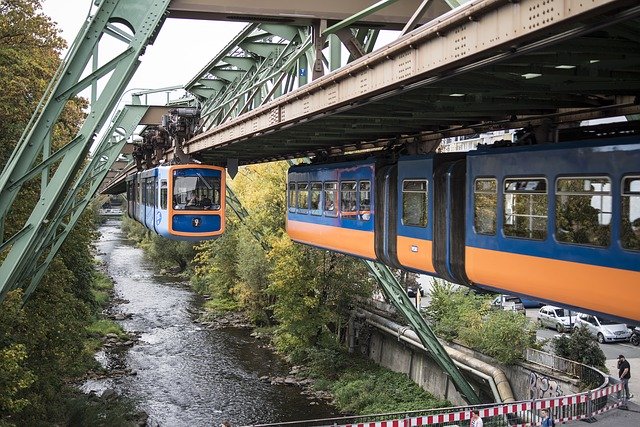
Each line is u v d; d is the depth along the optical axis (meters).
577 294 11.48
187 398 32.81
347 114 14.16
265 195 41.19
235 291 49.91
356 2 15.17
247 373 36.94
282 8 14.96
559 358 25.00
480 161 13.93
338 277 38.06
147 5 14.08
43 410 23.05
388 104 13.02
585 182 11.27
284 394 33.56
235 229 52.38
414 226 16.88
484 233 13.83
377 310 37.50
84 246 37.59
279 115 16.27
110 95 14.31
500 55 8.66
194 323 48.78
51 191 14.81
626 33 8.18
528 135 14.56
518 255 12.84
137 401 31.70
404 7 15.22
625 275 10.52
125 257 87.94
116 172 67.25
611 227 10.73
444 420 19.34
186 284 65.94
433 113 14.44
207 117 27.33
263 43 23.59
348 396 32.19
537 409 20.16
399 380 33.41
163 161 33.16
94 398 30.72
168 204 25.50
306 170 24.78
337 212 21.77
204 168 26.02
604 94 12.29
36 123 14.11
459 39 8.98
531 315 40.47
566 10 7.06
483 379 27.38
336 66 16.48
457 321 31.89
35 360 23.00
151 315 51.25
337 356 37.56
